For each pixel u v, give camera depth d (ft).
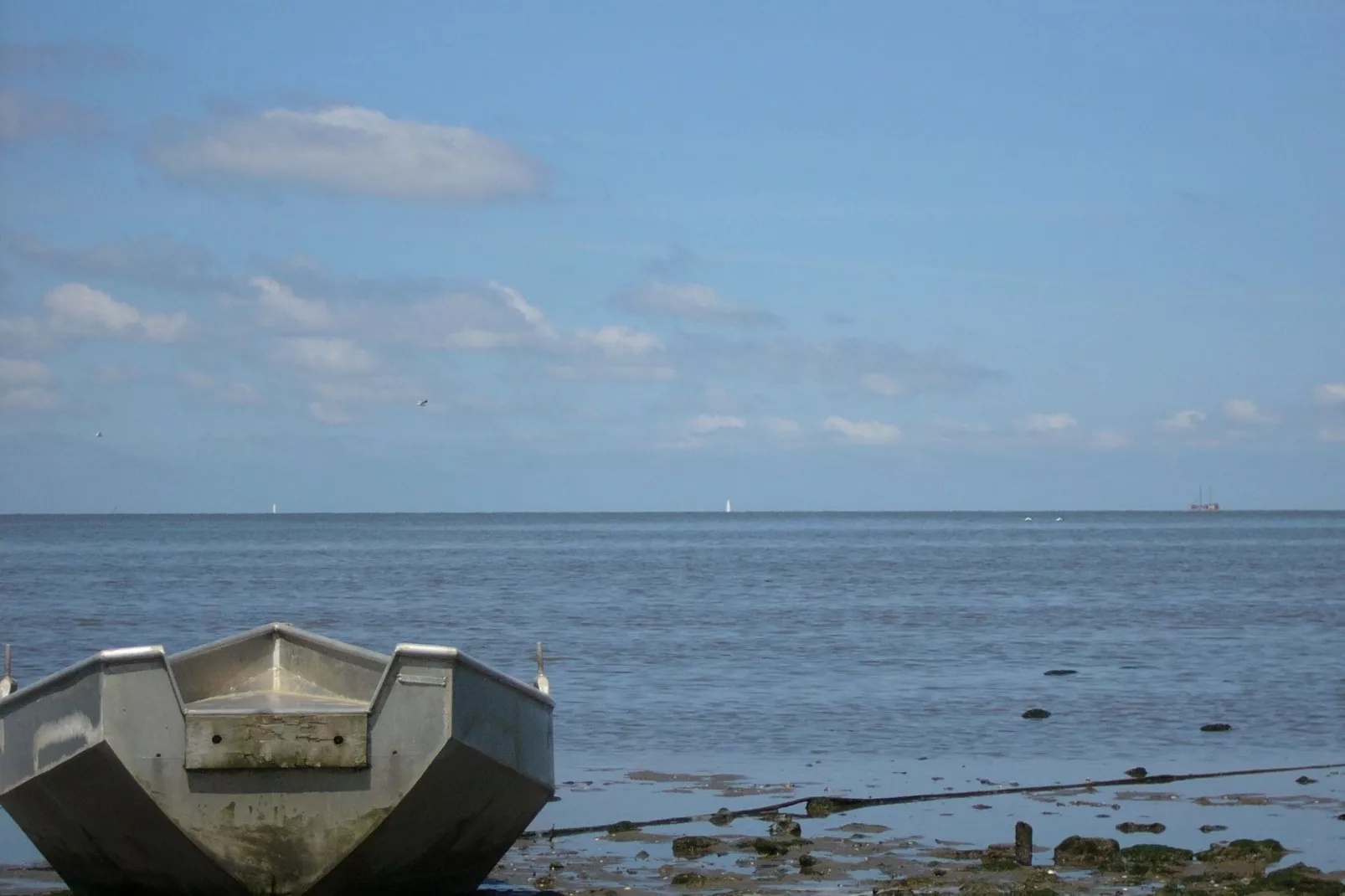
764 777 71.61
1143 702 97.35
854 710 93.56
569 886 51.16
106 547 437.58
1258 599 202.28
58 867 49.37
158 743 43.34
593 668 115.96
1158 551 415.64
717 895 49.44
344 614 172.65
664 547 465.88
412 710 44.50
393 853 46.11
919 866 53.52
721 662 120.26
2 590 216.54
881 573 281.95
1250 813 62.59
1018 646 134.31
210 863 44.60
